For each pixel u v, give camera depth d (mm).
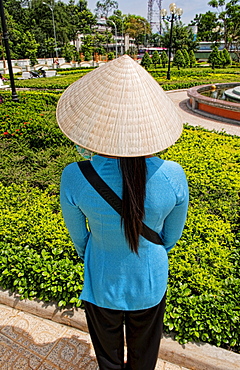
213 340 2109
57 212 3535
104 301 1400
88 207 1224
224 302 2211
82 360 2086
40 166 4988
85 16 58844
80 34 62781
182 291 2262
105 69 1215
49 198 3699
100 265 1366
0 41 37188
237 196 3707
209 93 13797
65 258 2691
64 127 1232
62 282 2420
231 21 42375
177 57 26688
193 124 9562
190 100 12547
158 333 1540
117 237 1267
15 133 6168
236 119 9805
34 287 2510
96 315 1482
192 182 3973
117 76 1166
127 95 1142
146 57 27188
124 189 1152
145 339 1526
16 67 32969
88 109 1176
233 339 2062
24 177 4395
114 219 1212
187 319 2125
